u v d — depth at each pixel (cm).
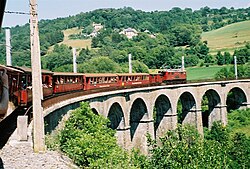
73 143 2200
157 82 6372
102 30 19038
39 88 1805
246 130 6831
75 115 2891
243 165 2808
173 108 6300
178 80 7400
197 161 1695
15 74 2209
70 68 9794
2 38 9575
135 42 16275
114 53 12875
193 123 6894
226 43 15625
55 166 1590
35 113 1789
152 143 1881
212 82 7225
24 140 1902
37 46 1812
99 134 2681
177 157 1709
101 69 9931
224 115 7431
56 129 2666
